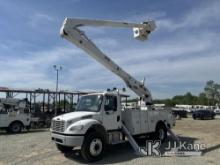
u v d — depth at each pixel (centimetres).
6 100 2295
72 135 968
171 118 1482
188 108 6838
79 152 1139
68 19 1170
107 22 1255
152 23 1316
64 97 2833
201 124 2781
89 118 1035
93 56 1260
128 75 1366
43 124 2511
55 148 1245
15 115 2002
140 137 1322
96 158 988
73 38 1180
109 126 1097
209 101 11800
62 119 1011
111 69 1316
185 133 1841
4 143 1402
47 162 970
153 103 1468
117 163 941
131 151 1159
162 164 912
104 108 1090
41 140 1517
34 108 2684
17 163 951
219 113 6203
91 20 1223
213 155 1062
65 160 1004
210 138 1562
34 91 2600
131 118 1214
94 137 992
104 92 1123
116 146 1280
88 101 1127
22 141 1477
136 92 1404
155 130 1353
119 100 1157
